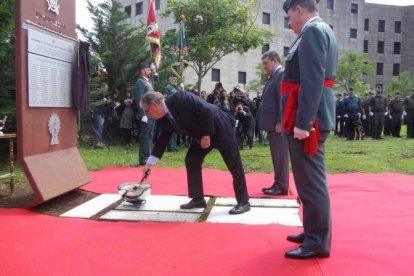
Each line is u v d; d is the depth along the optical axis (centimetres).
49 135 542
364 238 396
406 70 5553
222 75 3541
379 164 905
